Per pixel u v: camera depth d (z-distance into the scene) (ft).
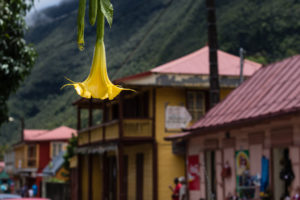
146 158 73.82
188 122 71.10
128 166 82.17
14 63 27.86
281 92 41.16
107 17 4.45
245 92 48.19
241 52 65.31
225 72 72.74
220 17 192.75
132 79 66.95
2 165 237.66
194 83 70.74
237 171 45.06
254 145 42.32
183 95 71.67
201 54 75.92
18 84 28.55
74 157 97.50
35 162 150.20
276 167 39.29
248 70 74.64
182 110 71.15
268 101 41.39
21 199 33.71
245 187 43.27
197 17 134.21
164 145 70.28
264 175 40.24
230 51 176.86
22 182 175.94
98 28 4.56
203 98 72.69
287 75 43.96
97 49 4.57
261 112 39.50
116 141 70.03
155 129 70.28
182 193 54.19
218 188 48.62
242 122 40.47
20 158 166.20
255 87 47.32
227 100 50.06
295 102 36.70
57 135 148.97
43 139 147.95
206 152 52.49
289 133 37.04
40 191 148.46
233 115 44.45
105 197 86.38
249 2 187.73
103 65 4.55
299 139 35.86
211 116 49.32
